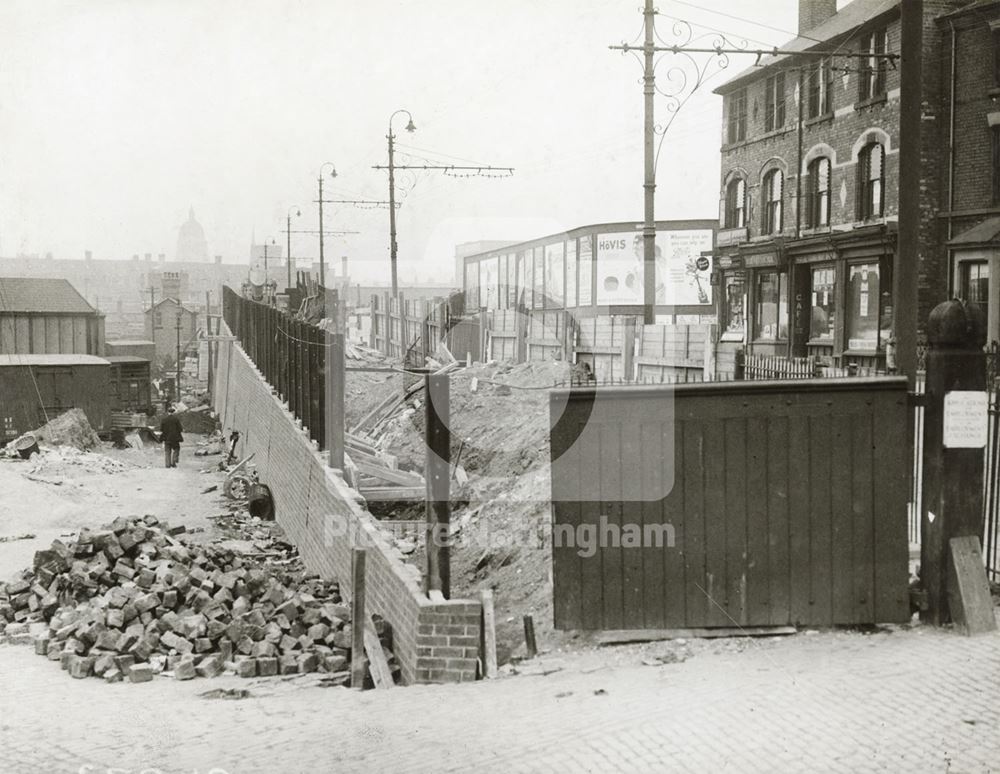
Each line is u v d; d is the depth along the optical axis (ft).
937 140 80.59
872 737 16.57
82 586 37.06
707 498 22.74
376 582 32.81
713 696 19.03
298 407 64.03
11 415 111.24
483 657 25.08
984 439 22.40
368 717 20.92
